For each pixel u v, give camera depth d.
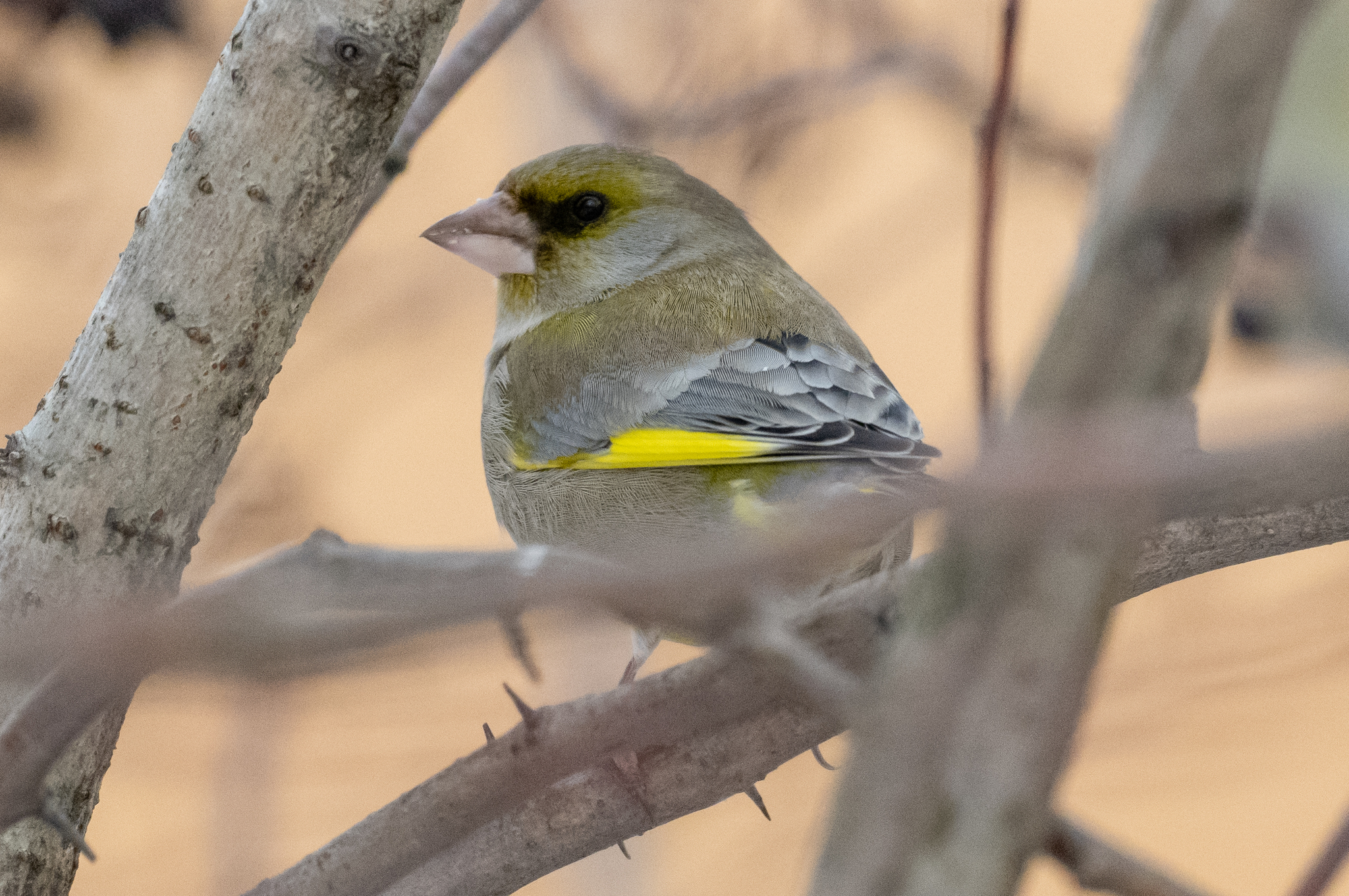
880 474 6.89
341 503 13.47
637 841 11.84
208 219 4.65
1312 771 12.72
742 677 4.18
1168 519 2.99
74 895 11.01
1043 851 2.98
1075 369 2.16
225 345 4.67
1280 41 2.14
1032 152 12.80
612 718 4.38
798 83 12.52
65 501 4.63
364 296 14.62
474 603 2.16
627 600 2.28
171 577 4.70
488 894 5.01
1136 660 10.59
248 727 8.70
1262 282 8.31
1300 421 1.94
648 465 7.37
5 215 13.55
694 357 7.59
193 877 10.93
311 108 4.64
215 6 12.07
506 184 8.87
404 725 7.20
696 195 8.80
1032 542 2.32
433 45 4.73
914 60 12.52
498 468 8.02
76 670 2.22
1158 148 2.18
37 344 13.59
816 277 15.10
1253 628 10.54
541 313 8.66
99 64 12.38
